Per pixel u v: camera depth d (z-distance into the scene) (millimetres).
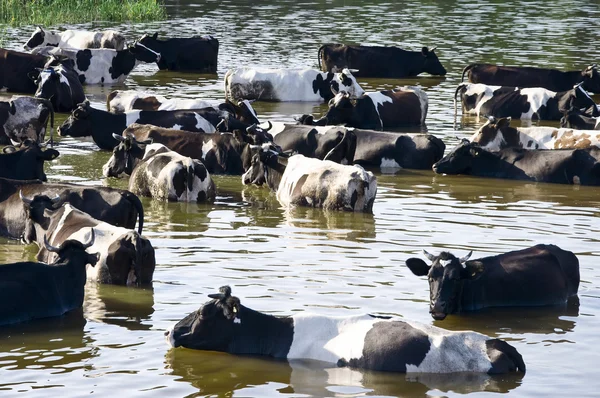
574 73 32938
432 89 34125
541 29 47156
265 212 18797
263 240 16578
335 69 36562
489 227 17500
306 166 19672
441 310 12523
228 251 15859
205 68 37156
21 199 15570
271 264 15117
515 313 13258
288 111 29922
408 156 23219
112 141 24469
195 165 19578
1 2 47719
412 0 60625
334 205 18875
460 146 22547
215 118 25516
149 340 12148
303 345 11523
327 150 22938
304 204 19297
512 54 39250
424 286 14117
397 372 10977
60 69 29719
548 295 13617
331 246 16188
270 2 57969
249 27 46344
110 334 12367
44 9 48031
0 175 19766
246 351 11680
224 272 14695
